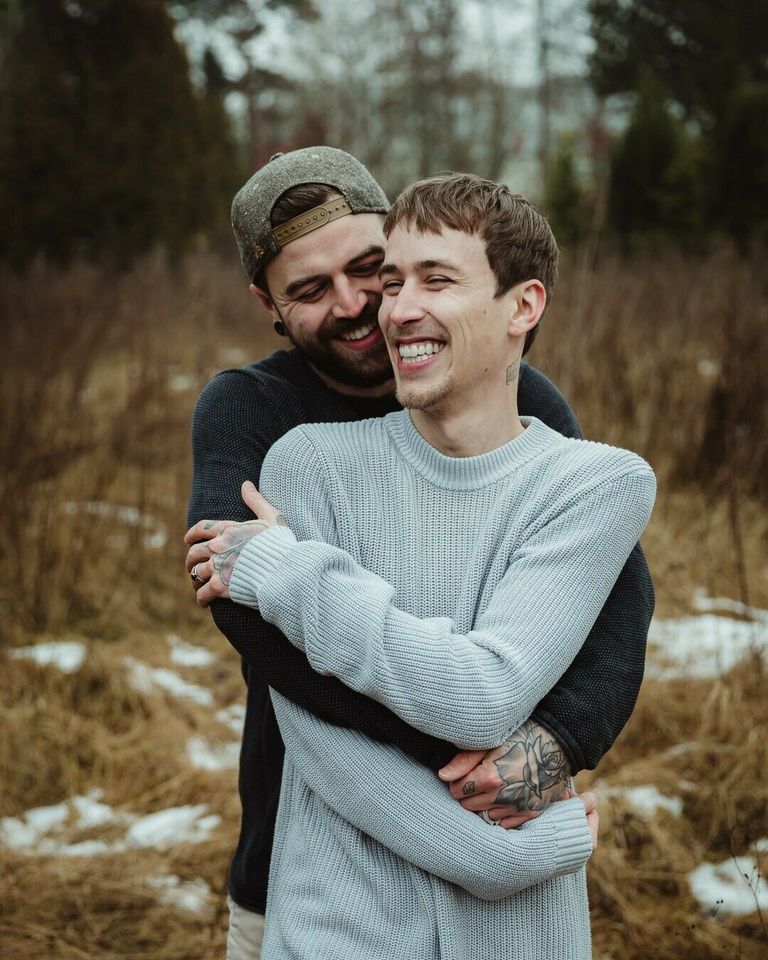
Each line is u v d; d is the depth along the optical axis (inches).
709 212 452.4
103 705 123.9
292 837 46.8
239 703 128.2
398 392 45.9
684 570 144.6
